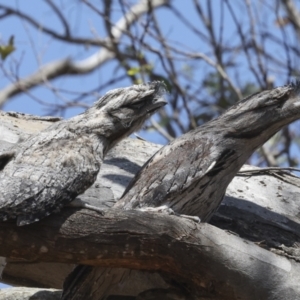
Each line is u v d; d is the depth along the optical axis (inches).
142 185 402.3
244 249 371.6
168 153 412.8
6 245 347.9
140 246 354.9
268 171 514.3
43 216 339.6
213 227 368.8
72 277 374.6
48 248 350.3
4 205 331.0
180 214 393.1
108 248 353.1
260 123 418.6
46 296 431.5
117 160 505.0
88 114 374.0
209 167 405.1
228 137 418.3
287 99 420.5
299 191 506.0
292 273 377.4
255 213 474.0
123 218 353.7
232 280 368.8
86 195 455.2
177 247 358.0
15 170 342.6
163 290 397.7
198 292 382.3
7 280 467.5
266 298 373.4
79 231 350.3
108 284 385.1
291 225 472.1
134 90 378.9
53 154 352.2
